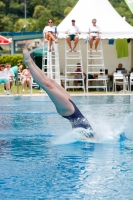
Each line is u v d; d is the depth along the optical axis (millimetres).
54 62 37938
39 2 129125
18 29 121250
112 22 38781
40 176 9547
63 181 9148
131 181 9180
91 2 40188
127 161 11008
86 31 37125
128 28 38594
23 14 130625
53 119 19656
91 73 37500
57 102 13758
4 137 14781
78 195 8258
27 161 11031
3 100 29734
